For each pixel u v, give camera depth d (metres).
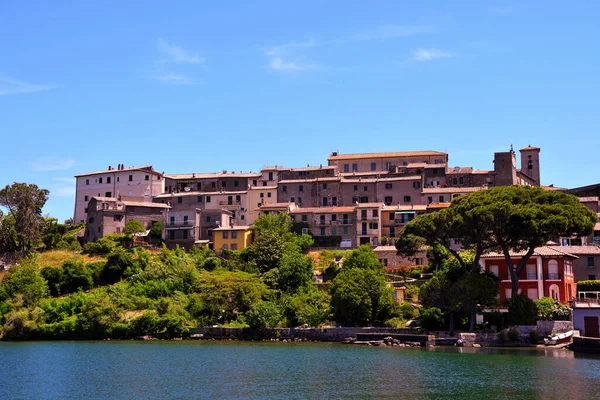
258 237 161.38
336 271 146.62
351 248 170.88
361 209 176.00
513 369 82.12
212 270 155.62
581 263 134.50
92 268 155.25
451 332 110.62
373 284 122.75
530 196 109.88
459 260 115.62
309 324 126.88
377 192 191.62
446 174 195.62
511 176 191.50
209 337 128.50
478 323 113.12
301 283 142.62
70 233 195.50
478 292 106.38
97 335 129.88
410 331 115.81
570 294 125.44
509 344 106.00
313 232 178.12
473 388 70.00
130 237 178.38
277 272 144.00
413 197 188.62
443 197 186.75
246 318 127.62
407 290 132.88
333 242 175.12
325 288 142.62
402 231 119.69
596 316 100.81
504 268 123.69
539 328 106.25
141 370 84.88
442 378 76.19
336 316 124.69
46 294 147.25
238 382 75.06
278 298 136.62
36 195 188.00
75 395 68.69
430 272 142.25
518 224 104.38
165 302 132.88
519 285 122.94
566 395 66.12
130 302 134.12
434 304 110.88
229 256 164.38
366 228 174.62
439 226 114.00
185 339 128.00
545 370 81.12
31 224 182.62
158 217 197.25
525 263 111.62
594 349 95.44
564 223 100.88
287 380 76.12
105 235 187.62
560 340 104.00
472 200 110.06
